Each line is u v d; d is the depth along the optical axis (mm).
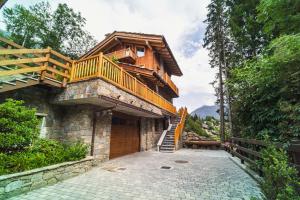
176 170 6887
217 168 7305
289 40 3381
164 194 4320
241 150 8070
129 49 14969
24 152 5004
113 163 7973
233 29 12312
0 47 5621
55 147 6168
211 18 18250
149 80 15742
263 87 5773
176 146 13688
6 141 4277
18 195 3951
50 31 20141
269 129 5676
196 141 15680
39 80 5832
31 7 19531
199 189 4699
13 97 5816
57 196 4035
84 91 6145
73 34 21875
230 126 14070
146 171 6641
